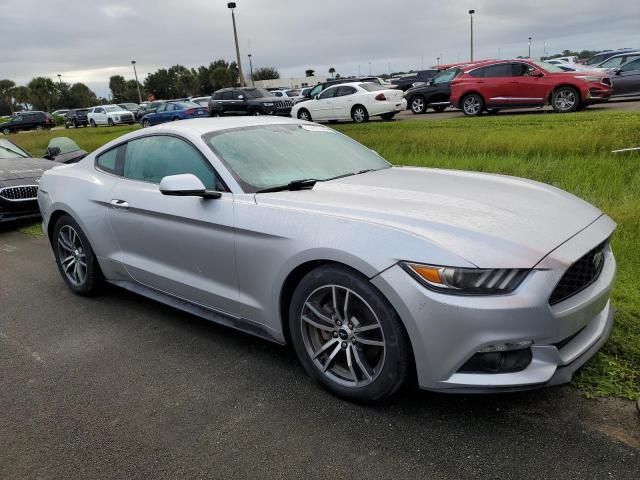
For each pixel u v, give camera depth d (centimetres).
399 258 251
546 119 1332
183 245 359
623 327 337
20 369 353
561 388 289
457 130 1238
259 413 287
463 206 287
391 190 321
